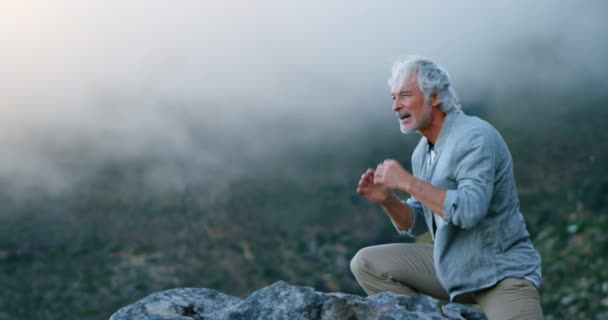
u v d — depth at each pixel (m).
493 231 3.21
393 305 3.36
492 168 3.12
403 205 3.62
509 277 3.21
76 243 77.50
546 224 62.75
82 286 67.31
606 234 55.06
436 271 3.38
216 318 3.35
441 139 3.26
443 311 3.39
